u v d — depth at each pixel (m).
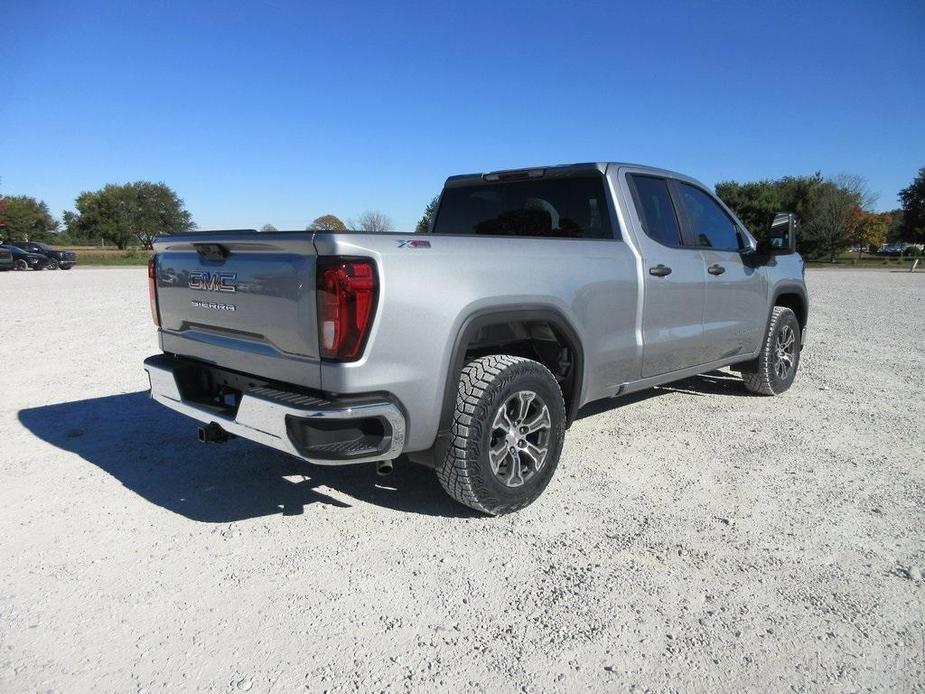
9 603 2.64
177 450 4.47
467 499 3.24
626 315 4.12
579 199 4.40
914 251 68.44
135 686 2.17
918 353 8.41
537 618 2.56
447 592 2.74
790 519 3.43
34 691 2.14
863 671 2.26
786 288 5.88
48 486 3.83
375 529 3.31
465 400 3.13
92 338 9.11
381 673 2.24
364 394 2.80
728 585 2.80
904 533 3.28
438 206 5.28
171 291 3.69
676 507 3.57
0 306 13.59
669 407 5.61
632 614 2.59
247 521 3.40
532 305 3.42
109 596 2.70
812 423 5.13
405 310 2.85
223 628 2.49
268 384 3.11
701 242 4.96
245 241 3.05
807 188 58.19
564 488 3.83
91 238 82.69
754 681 2.21
